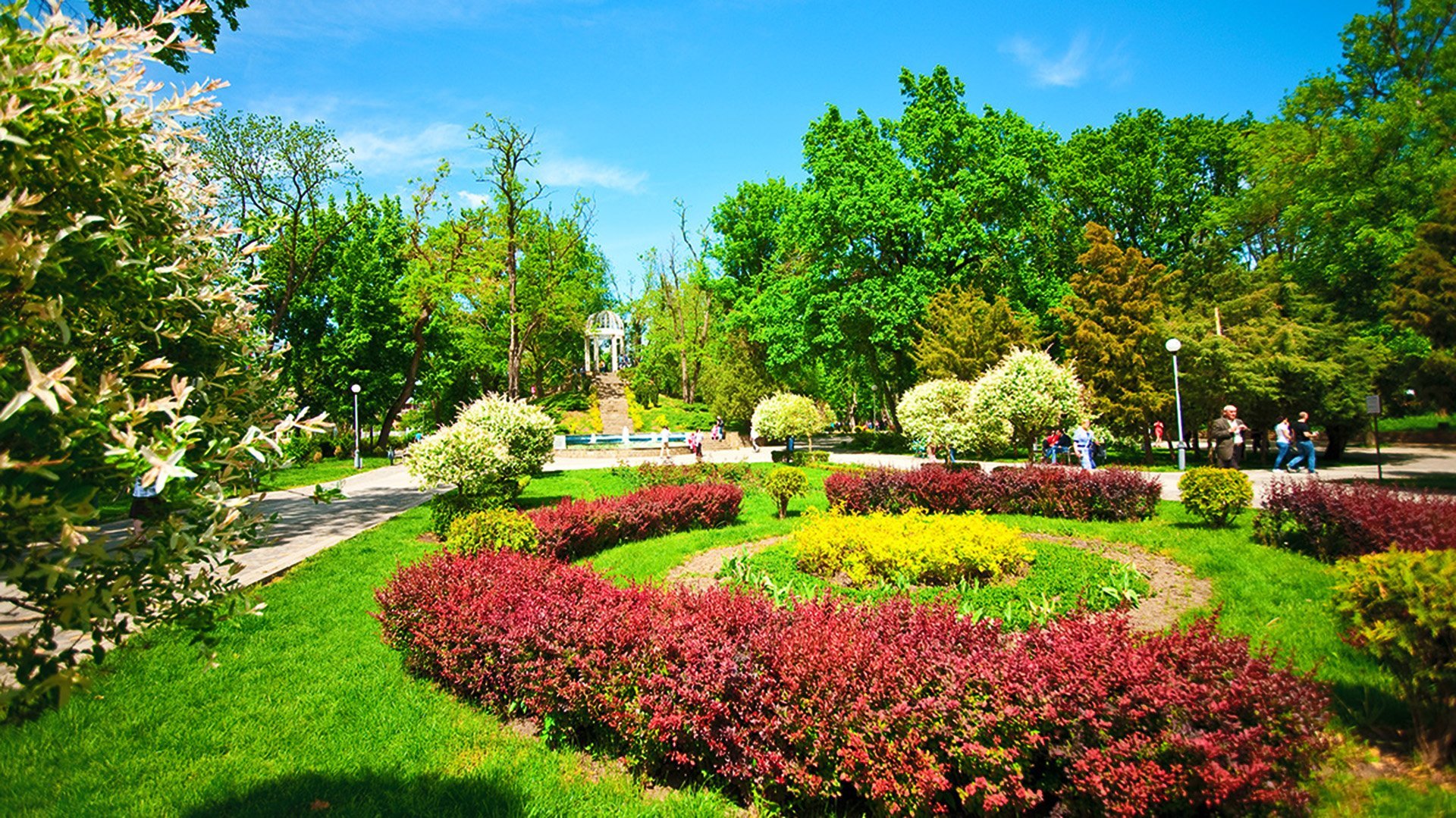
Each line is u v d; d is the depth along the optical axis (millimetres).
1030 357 14820
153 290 2416
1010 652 3406
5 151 1984
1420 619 3381
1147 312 21781
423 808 3357
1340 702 4211
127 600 2162
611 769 3865
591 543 9648
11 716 2301
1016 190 25609
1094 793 2879
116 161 2182
